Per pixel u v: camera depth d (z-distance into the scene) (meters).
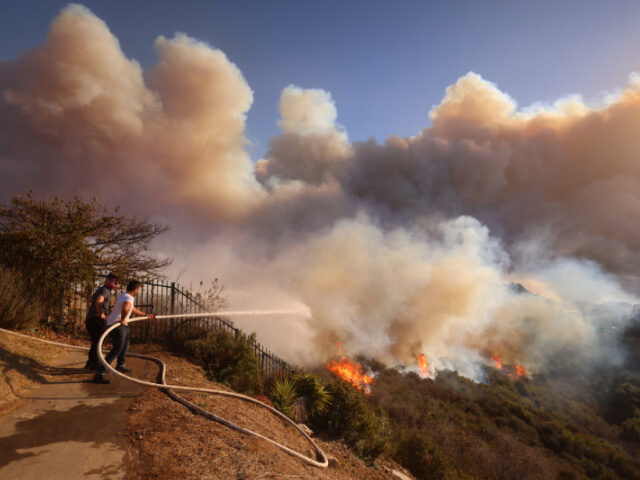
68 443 3.56
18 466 3.09
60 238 8.30
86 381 5.32
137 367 6.30
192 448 3.78
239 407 5.49
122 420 4.17
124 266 10.47
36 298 7.53
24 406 4.27
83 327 8.67
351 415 9.52
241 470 3.54
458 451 17.30
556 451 43.12
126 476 3.12
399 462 10.41
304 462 4.71
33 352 6.02
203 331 8.80
